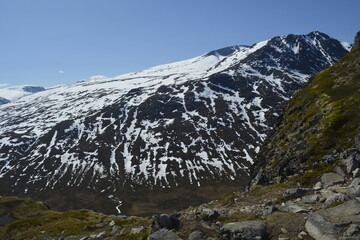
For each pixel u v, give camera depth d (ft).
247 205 69.67
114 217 112.68
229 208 69.26
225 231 49.39
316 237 42.78
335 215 46.11
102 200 518.78
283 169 120.57
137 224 74.95
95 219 112.57
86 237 75.20
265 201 69.46
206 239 49.57
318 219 45.91
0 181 622.54
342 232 41.14
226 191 510.99
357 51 178.19
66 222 103.45
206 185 540.93
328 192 61.62
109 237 70.28
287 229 47.21
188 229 53.93
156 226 57.88
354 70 160.04
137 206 488.02
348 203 48.78
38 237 90.17
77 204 512.63
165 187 547.49
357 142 87.97
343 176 72.54
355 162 74.13
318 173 80.69
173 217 57.82
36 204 175.32
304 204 58.44
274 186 83.10
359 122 102.27
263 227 47.57
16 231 105.70
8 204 171.01
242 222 50.52
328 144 101.19
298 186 79.00
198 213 60.34
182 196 511.40
